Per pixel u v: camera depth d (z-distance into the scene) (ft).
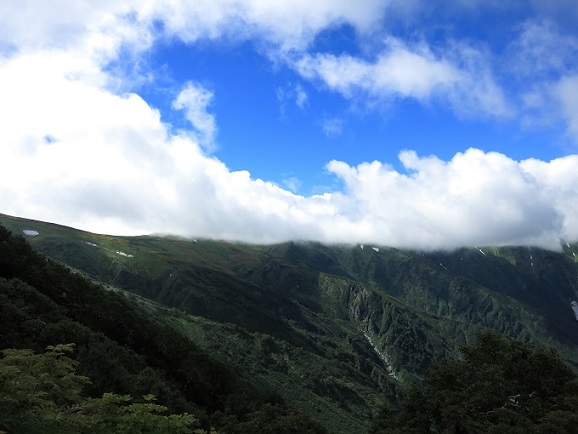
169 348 322.75
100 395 148.97
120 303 349.20
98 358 174.70
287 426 123.03
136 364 246.06
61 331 200.85
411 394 123.34
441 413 105.70
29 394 43.14
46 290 297.33
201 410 229.04
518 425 96.73
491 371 118.32
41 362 58.03
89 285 342.03
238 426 126.82
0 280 250.37
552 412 96.94
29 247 343.46
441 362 138.21
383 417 126.52
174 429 48.83
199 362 323.78
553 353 128.88
